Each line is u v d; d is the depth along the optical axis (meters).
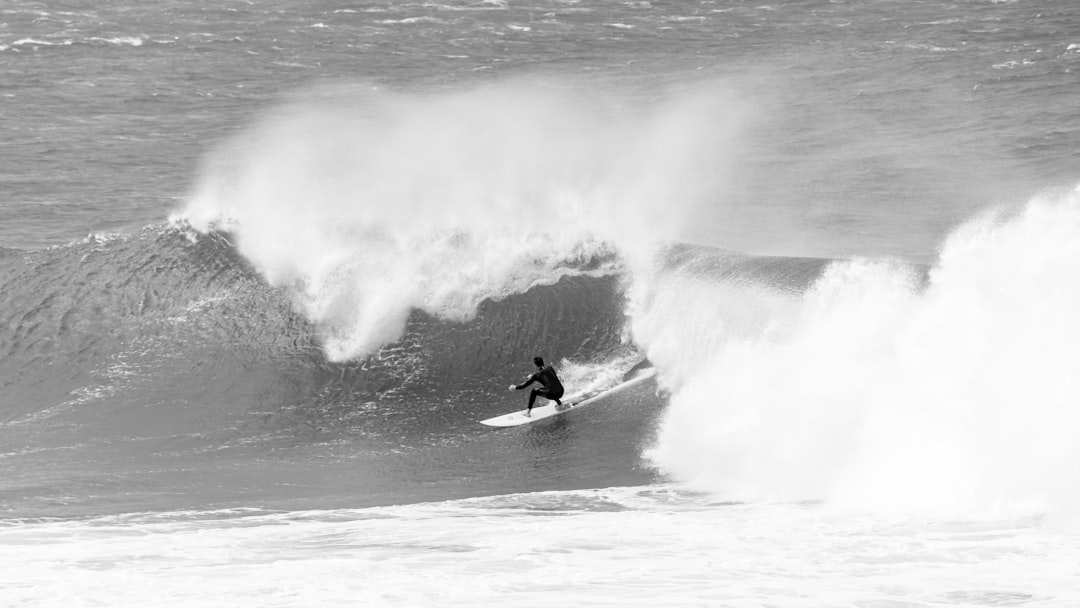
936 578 29.14
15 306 70.44
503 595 28.95
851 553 32.28
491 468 51.12
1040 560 30.55
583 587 29.55
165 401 61.75
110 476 51.00
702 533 36.19
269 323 67.12
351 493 47.75
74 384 63.81
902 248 91.62
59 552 35.97
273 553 35.28
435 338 64.81
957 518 36.41
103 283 72.00
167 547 36.62
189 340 66.50
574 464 50.84
